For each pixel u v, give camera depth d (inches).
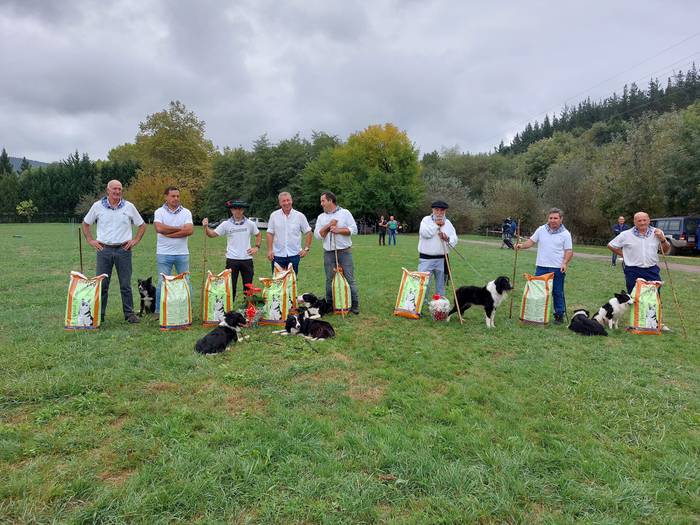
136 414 136.9
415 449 117.9
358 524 91.5
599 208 1104.2
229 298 251.1
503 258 669.9
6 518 89.4
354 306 289.0
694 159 871.7
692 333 252.2
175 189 253.1
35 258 559.8
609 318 265.0
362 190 1707.7
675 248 819.4
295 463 111.0
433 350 211.5
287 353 201.3
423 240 281.3
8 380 158.7
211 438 122.5
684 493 103.1
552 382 172.4
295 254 290.2
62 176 2480.3
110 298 318.3
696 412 146.3
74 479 102.0
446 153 2701.8
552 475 110.0
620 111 3309.5
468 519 93.0
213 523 89.9
